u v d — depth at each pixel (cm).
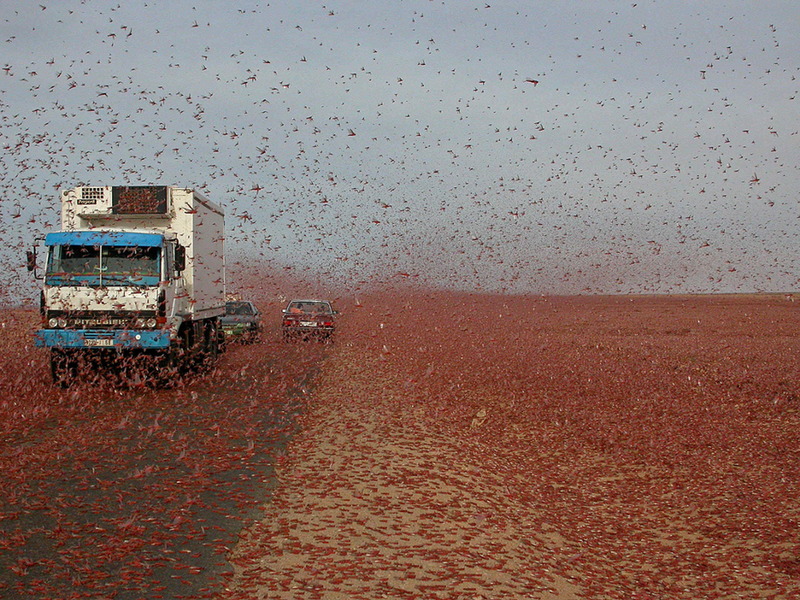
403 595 459
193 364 1481
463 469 804
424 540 565
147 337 1249
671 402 1307
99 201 1421
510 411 1183
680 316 4469
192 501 615
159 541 524
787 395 1434
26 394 1096
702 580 561
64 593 428
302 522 586
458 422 1082
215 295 1741
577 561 581
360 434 948
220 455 801
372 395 1266
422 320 2283
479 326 2325
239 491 666
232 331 2314
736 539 663
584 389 1395
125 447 809
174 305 1357
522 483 809
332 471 752
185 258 1417
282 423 1008
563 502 765
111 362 1300
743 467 910
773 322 3900
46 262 1277
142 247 1295
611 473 889
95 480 679
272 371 1555
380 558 518
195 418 1020
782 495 787
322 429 974
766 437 1066
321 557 513
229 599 435
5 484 651
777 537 659
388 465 784
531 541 607
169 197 1438
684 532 686
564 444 1014
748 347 2414
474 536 588
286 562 501
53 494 630
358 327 2492
